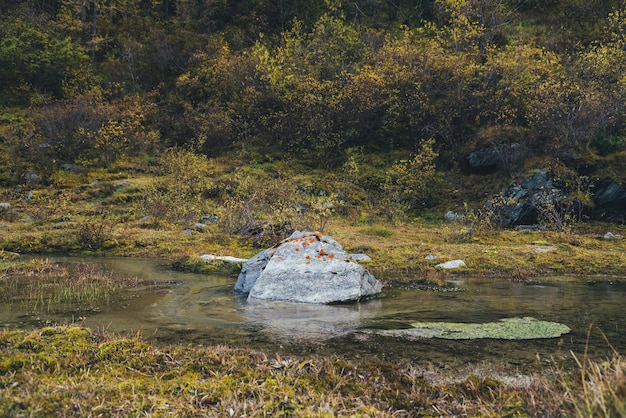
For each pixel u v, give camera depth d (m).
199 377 4.31
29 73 30.30
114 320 6.62
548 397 3.77
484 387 4.14
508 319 6.79
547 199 16.95
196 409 3.64
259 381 4.19
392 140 24.81
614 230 16.86
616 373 3.29
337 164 24.20
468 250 12.70
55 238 13.70
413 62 24.42
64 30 34.00
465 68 23.12
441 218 19.12
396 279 9.84
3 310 7.09
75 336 5.22
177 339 5.75
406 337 5.87
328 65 26.86
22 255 12.53
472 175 21.06
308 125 24.98
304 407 3.74
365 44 29.34
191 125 27.30
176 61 32.41
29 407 3.54
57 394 3.74
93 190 21.06
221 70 28.75
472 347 5.48
